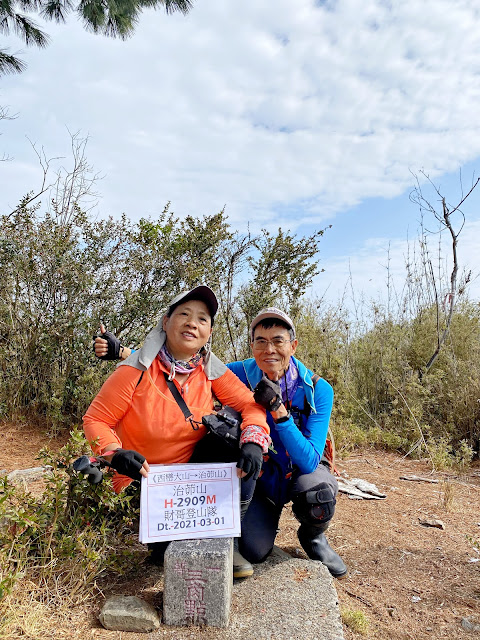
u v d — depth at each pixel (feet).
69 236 18.69
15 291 18.39
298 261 20.16
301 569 8.64
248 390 8.89
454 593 8.82
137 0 25.96
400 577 9.33
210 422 7.85
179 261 18.84
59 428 17.35
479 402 18.39
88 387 17.52
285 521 11.44
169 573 7.14
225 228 19.39
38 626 6.81
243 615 7.36
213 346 19.74
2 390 18.02
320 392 9.20
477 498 13.82
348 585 9.00
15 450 15.84
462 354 21.53
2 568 7.16
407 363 20.71
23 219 18.89
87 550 7.48
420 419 18.84
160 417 8.03
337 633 6.97
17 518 7.30
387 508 12.71
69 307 18.04
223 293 20.25
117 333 18.47
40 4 25.67
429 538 10.99
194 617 7.13
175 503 7.60
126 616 7.00
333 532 11.10
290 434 8.38
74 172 19.84
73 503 8.25
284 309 20.79
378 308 23.43
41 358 18.15
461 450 17.12
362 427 19.83
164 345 8.50
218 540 7.47
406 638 7.61
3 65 24.43
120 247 19.02
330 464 9.68
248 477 7.86
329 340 21.27
